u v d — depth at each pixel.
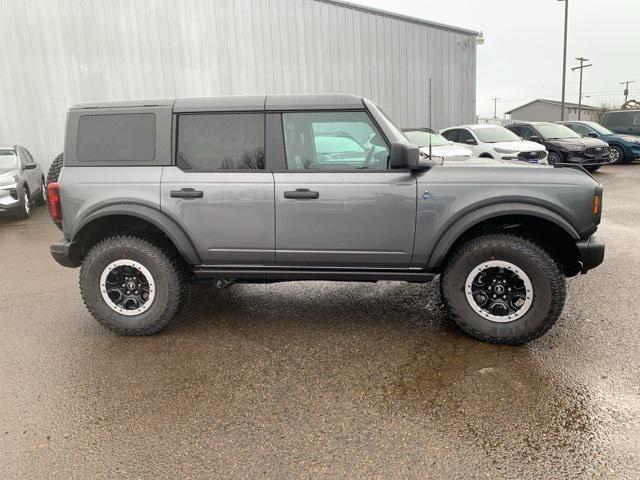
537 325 3.47
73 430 2.68
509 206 3.44
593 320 4.02
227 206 3.68
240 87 13.41
